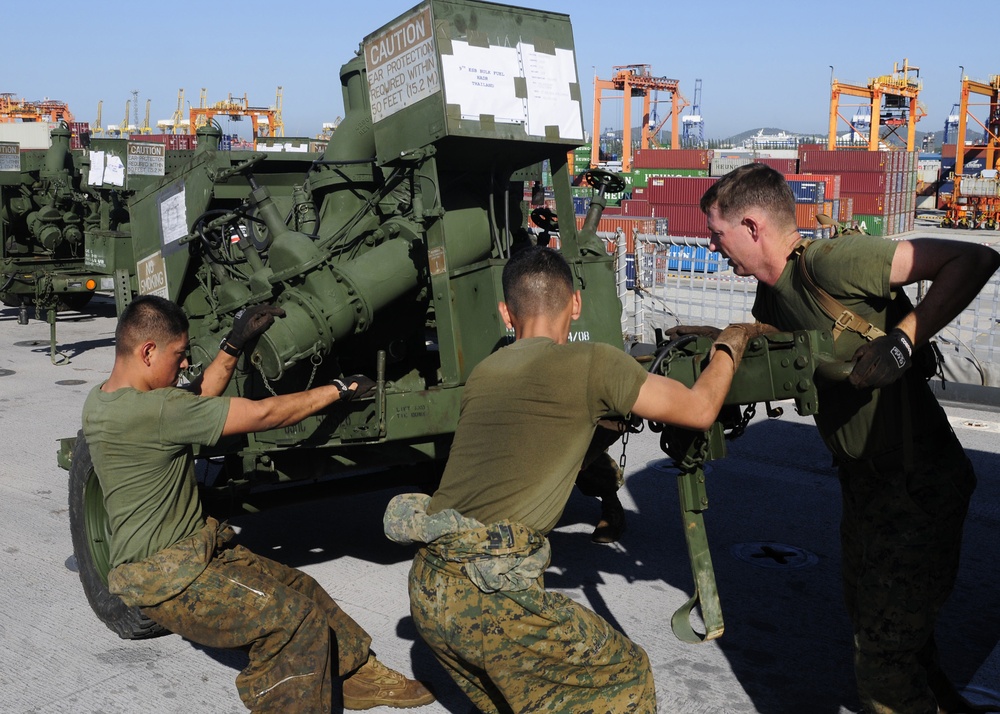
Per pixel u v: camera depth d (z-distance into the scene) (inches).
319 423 162.4
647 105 2625.5
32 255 568.1
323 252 176.1
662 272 455.5
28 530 228.8
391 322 196.7
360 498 247.3
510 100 167.3
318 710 120.1
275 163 250.4
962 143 1903.3
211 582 118.1
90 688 152.9
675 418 98.0
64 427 329.4
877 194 1528.1
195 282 233.8
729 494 247.6
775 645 163.6
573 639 98.0
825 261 103.3
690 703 144.3
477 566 96.0
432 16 157.2
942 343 369.1
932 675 125.6
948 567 107.4
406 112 165.6
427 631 99.5
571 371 98.5
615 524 211.6
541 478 98.3
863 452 108.9
